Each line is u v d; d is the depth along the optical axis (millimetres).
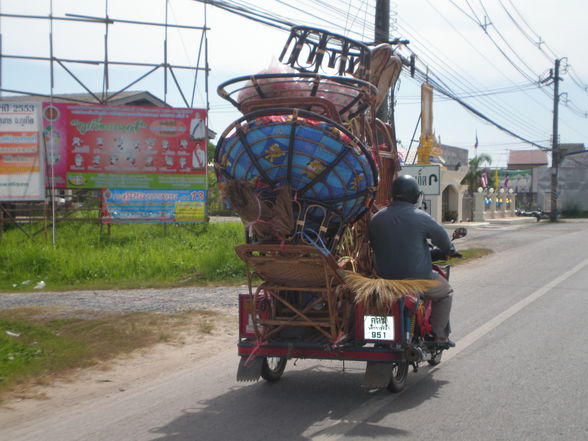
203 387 6086
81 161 18109
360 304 5258
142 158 18453
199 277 13023
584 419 4836
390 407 5242
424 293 5578
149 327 8633
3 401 5730
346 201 5102
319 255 4980
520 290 11289
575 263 15445
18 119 17234
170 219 18688
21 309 9742
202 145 18797
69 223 19812
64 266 13531
